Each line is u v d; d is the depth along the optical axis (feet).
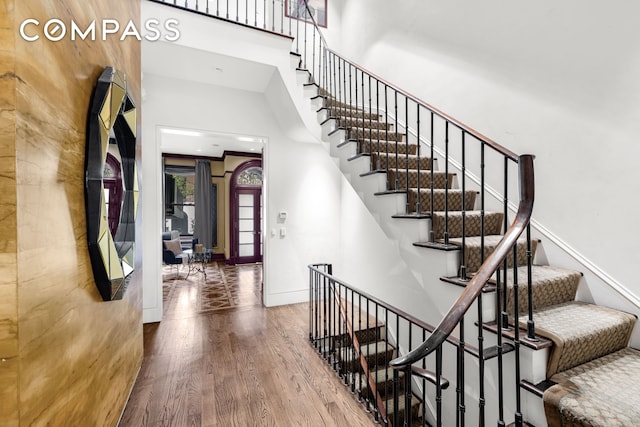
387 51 13.50
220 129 12.49
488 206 8.93
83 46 4.24
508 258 6.81
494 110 8.86
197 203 25.38
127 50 6.51
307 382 7.61
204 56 9.93
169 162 25.22
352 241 14.33
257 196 26.43
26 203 2.89
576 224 6.86
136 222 7.08
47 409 3.20
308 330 10.93
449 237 7.16
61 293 3.53
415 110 11.85
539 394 4.49
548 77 7.42
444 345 7.04
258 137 13.26
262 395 7.04
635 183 5.89
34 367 2.97
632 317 5.65
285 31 16.17
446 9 10.49
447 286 6.18
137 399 6.79
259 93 13.23
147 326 11.18
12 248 2.72
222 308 13.38
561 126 7.14
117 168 7.85
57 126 3.51
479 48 9.30
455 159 10.13
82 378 4.07
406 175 7.68
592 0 6.51
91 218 4.26
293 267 14.21
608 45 6.25
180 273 21.29
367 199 8.73
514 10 8.22
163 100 11.56
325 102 11.36
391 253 11.84
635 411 3.92
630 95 5.94
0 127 2.71
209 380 7.61
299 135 13.29
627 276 5.99
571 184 6.97
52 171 3.38
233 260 24.98
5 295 2.70
